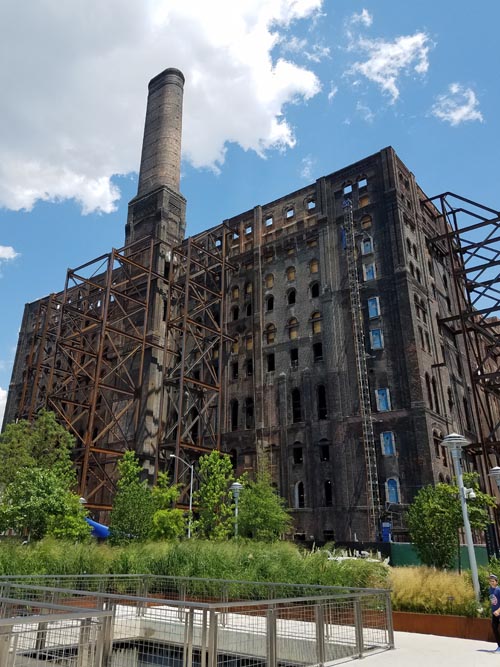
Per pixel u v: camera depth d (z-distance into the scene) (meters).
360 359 45.09
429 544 28.34
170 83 72.81
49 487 34.19
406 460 40.66
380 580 18.02
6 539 29.58
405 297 45.09
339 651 11.79
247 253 59.12
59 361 70.25
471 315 48.38
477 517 29.14
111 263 54.75
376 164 51.25
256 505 39.41
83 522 34.16
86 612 7.56
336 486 43.34
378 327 45.78
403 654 11.99
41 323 79.75
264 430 50.06
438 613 16.17
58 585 18.84
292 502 45.66
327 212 53.28
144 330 55.47
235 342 56.62
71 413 56.50
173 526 36.00
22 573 20.52
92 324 64.31
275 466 47.97
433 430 41.69
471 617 15.28
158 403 55.28
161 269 60.53
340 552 25.44
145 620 12.80
